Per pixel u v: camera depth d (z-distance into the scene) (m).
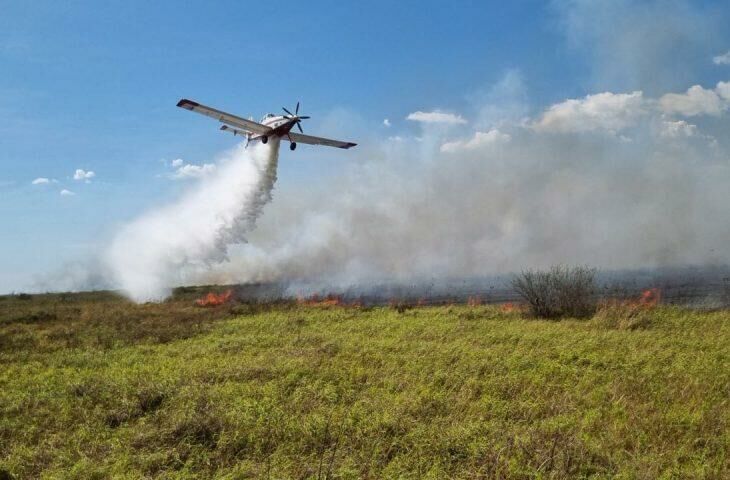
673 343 12.05
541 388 8.79
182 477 5.93
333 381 9.52
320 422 7.23
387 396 8.49
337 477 5.75
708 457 6.14
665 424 6.93
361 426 7.16
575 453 5.95
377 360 11.10
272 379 9.83
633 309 16.30
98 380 10.17
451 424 7.32
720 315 15.77
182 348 14.02
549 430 6.73
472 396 8.54
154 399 8.77
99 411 8.41
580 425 7.00
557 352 11.12
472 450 6.18
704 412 7.26
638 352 10.98
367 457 6.25
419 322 16.97
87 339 15.79
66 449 6.94
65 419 8.16
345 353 11.79
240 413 7.69
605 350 11.28
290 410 7.98
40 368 12.30
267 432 7.05
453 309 20.06
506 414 7.69
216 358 12.40
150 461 6.33
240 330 16.84
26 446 7.24
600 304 17.72
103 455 6.69
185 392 8.88
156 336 16.08
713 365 9.74
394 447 6.51
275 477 5.78
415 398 8.28
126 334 16.33
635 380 8.91
